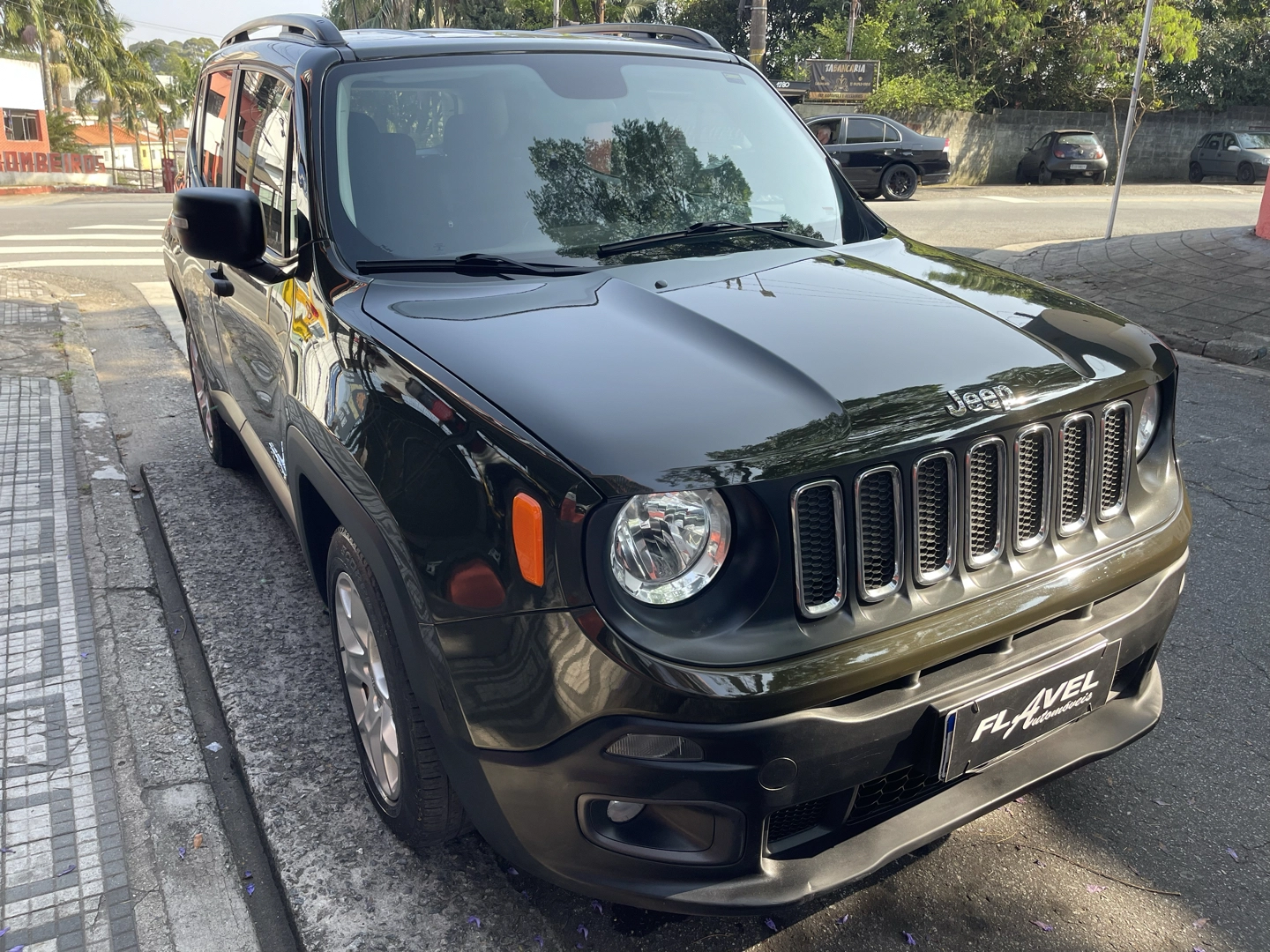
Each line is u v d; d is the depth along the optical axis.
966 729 1.82
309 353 2.44
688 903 1.75
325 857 2.36
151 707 2.97
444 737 1.89
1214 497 4.47
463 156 2.70
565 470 1.62
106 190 30.45
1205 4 27.23
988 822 2.47
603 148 2.85
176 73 62.06
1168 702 2.97
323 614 3.48
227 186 3.47
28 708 2.96
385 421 2.00
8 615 3.47
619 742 1.65
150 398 6.05
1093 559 2.03
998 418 1.86
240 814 2.59
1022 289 2.49
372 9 26.41
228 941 2.14
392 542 1.94
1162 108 26.77
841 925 2.16
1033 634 1.96
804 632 1.69
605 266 2.48
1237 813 2.50
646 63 3.18
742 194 2.96
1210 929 2.14
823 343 1.98
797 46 28.25
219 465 4.86
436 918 2.18
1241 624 3.40
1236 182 23.47
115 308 8.70
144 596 3.62
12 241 12.88
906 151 17.75
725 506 1.65
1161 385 2.27
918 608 1.80
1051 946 2.10
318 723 2.88
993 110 27.14
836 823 1.84
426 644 1.87
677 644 1.63
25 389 6.02
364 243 2.50
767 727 1.62
